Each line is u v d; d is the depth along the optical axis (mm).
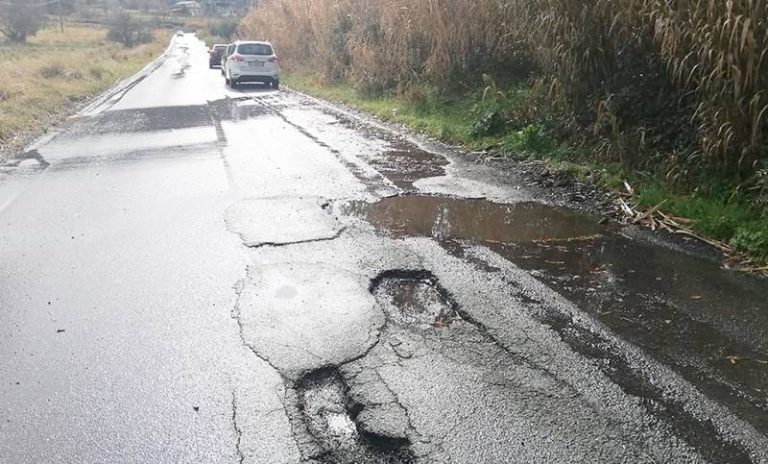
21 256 5652
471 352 3869
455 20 13266
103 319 4391
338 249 5648
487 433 3113
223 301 4625
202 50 57219
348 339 4031
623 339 4027
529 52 11297
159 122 13680
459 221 6477
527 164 8820
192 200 7301
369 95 16516
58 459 3006
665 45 7016
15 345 4059
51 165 9500
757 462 2930
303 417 3273
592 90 8883
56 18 82438
